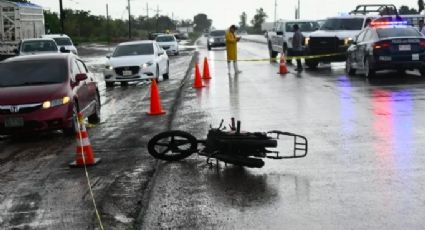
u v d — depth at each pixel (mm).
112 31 98750
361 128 10148
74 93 11109
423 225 5355
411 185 6625
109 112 14016
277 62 29797
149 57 21141
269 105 13570
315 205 6059
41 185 7324
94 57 42906
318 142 9133
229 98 15273
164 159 8359
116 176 7609
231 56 22891
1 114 10438
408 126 10180
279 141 9328
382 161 7773
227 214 5891
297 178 7125
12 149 9891
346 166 7590
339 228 5367
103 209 6215
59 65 11664
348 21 24547
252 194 6539
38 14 36281
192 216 5879
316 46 23734
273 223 5578
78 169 8109
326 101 13773
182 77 23297
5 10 32375
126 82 21844
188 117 12383
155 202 6402
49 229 5676
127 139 10250
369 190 6500
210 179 7262
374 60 18109
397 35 18344
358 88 16156
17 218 6059
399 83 17016
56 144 10156
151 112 13156
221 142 7770
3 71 11602
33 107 10461
